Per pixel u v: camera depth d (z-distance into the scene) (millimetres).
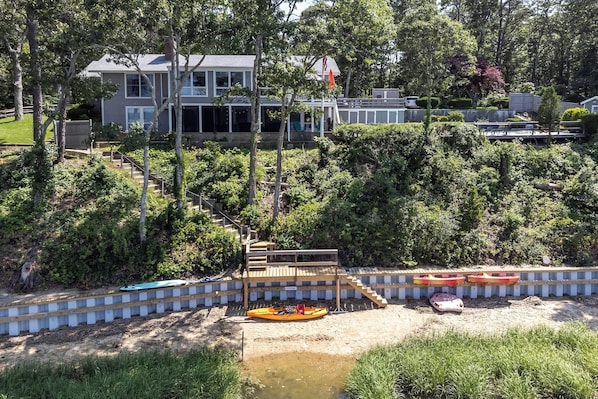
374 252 20719
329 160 26797
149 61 36094
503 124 32344
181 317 17938
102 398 12227
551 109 30188
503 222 22516
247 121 34625
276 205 22250
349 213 22016
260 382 13852
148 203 22109
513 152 27172
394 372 13664
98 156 25250
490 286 19797
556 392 12812
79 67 23062
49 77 21000
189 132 33969
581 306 19047
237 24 20141
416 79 46188
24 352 15422
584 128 31062
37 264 18438
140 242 19734
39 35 21625
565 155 27797
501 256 21125
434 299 19016
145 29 19516
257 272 19219
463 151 27266
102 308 17484
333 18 21141
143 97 35062
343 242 21109
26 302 16719
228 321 17672
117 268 18812
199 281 18656
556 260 20984
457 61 43625
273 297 19500
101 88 22266
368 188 23922
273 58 21516
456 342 15359
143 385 12766
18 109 38031
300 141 33156
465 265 20641
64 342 16094
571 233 22016
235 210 23281
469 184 24609
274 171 26391
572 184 24516
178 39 20281
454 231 21438
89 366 14070
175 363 14078
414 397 12961
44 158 21375
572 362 13961
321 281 19375
